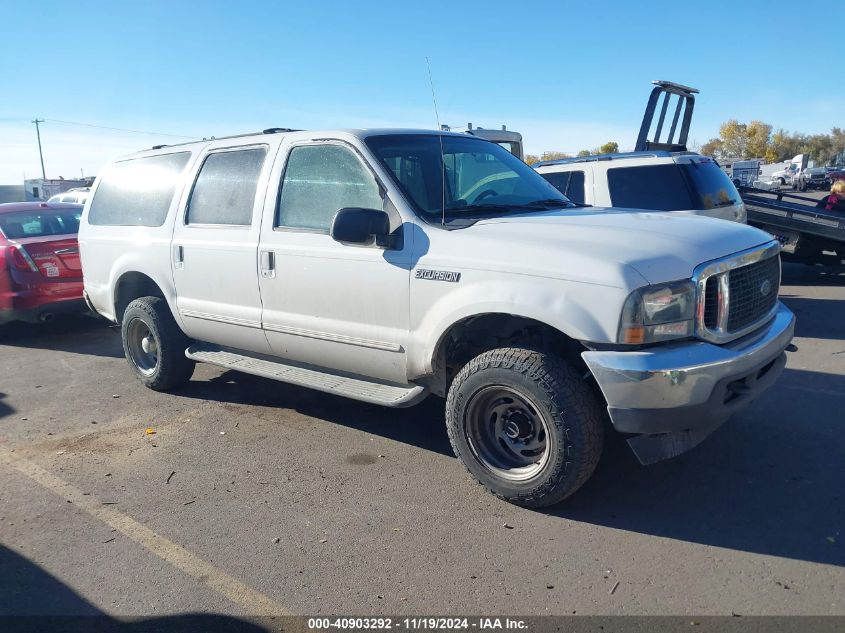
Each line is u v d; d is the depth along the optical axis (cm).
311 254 450
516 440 379
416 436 493
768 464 421
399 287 407
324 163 458
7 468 461
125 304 638
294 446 481
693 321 345
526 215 423
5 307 793
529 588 307
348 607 300
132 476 442
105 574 332
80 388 639
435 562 331
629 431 337
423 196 427
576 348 383
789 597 293
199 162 546
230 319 516
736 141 8625
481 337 420
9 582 329
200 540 360
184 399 593
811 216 1023
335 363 463
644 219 404
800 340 730
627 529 354
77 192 2048
